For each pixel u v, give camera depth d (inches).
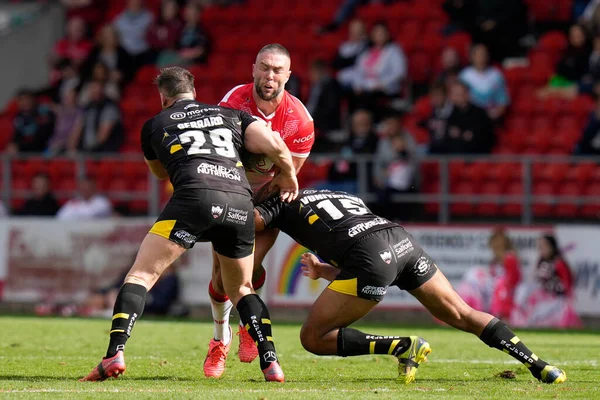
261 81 999.6
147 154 919.7
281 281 1969.7
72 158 2177.7
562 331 1782.7
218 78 2608.3
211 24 2837.1
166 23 2721.5
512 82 2479.1
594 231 1918.1
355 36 2480.3
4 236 2100.1
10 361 1082.7
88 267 2060.8
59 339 1378.0
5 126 2679.6
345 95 2311.8
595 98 2400.3
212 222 850.8
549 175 2192.4
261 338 882.1
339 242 888.3
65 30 2974.9
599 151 2170.3
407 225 1971.0
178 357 1153.4
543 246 1920.5
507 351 919.0
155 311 1975.9
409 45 2588.6
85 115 2396.7
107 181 2358.5
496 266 1914.4
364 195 2052.2
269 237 985.5
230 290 899.4
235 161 877.8
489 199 2023.9
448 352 1268.5
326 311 884.6
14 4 3083.2
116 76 2600.9
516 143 2295.8
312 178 2213.3
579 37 2449.6
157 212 2132.1
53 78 2741.1
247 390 813.9
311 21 2800.2
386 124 2105.1
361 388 852.6
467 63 2519.7
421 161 2054.6
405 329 1728.6
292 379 938.1
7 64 2925.7
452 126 2144.4
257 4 2883.9
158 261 851.4
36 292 2081.7
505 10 2522.1
